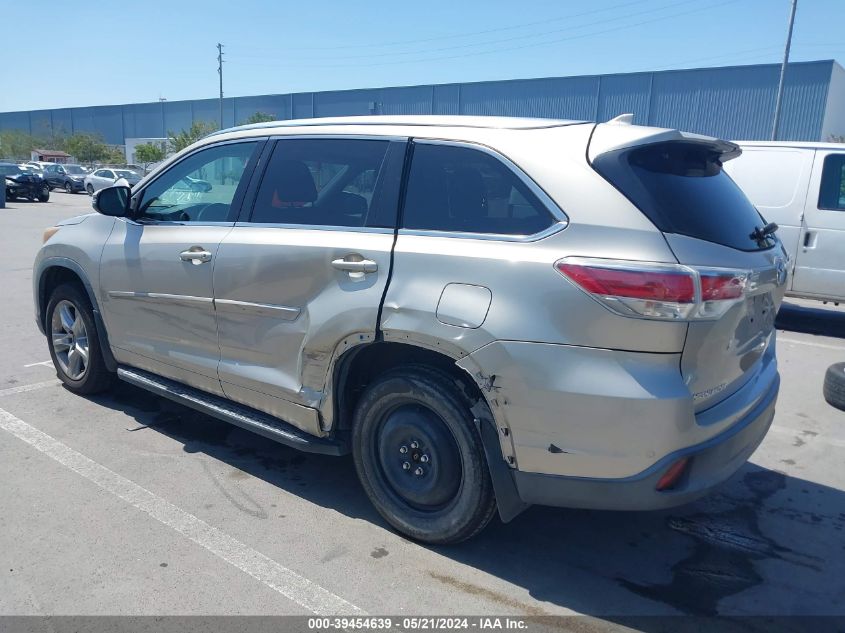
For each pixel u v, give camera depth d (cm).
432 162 334
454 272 304
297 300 357
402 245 324
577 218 285
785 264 353
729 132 3469
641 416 270
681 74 3531
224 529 354
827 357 730
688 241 277
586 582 320
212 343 409
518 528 366
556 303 279
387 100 4516
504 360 287
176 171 449
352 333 332
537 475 294
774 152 845
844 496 413
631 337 270
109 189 460
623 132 304
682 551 349
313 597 301
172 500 382
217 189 424
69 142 6347
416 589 310
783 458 467
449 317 301
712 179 333
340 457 446
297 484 406
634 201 281
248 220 393
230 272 386
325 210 362
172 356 436
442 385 316
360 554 335
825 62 3177
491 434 304
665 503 282
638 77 3647
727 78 3419
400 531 349
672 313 265
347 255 338
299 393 363
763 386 348
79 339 527
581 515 383
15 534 342
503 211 306
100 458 431
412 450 338
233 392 405
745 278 286
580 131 310
